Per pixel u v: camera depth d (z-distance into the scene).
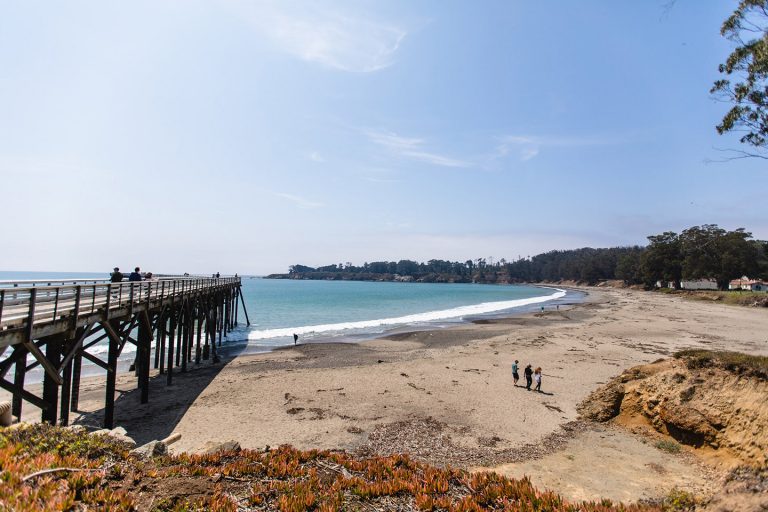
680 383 15.52
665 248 114.50
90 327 14.09
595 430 16.42
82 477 6.23
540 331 44.44
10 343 9.91
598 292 140.62
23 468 5.88
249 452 9.18
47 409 12.38
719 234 100.38
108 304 15.12
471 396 20.97
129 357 31.66
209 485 7.19
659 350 33.03
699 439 14.04
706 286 119.00
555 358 29.98
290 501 6.84
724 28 19.09
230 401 20.17
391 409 19.00
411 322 56.34
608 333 42.34
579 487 11.73
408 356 31.58
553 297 116.81
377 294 132.00
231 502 6.55
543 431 16.36
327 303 91.88
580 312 65.94
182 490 6.80
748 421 12.63
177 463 8.35
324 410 18.86
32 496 5.34
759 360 14.26
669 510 9.07
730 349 32.91
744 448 12.24
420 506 7.22
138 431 16.33
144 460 8.28
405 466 9.39
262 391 21.84
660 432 15.50
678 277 113.12
